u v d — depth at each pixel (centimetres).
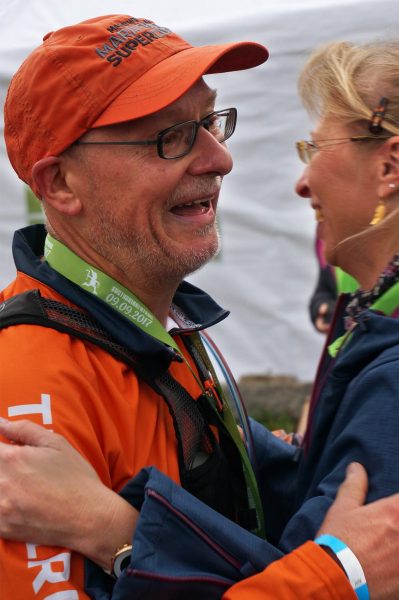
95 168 161
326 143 177
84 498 138
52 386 147
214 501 169
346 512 140
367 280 179
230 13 419
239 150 443
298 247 452
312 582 132
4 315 156
